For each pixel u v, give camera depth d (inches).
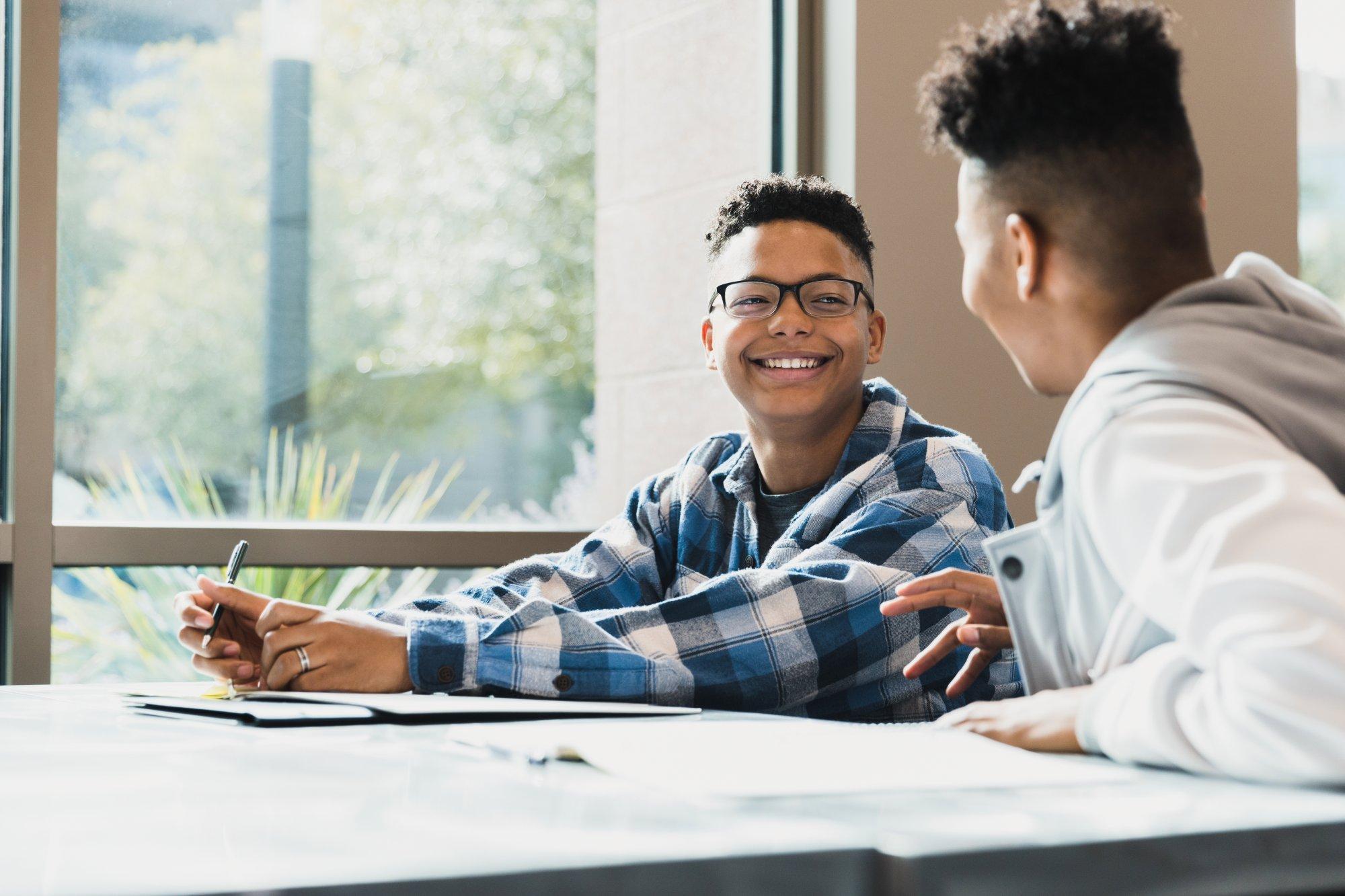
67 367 78.9
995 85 32.8
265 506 84.0
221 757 28.7
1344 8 109.7
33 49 76.7
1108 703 28.4
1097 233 31.5
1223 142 101.3
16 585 74.6
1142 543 26.6
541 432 92.3
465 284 90.6
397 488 87.8
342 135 87.4
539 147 93.2
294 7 86.3
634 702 44.3
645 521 62.5
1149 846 19.3
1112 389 28.6
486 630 45.3
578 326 93.8
